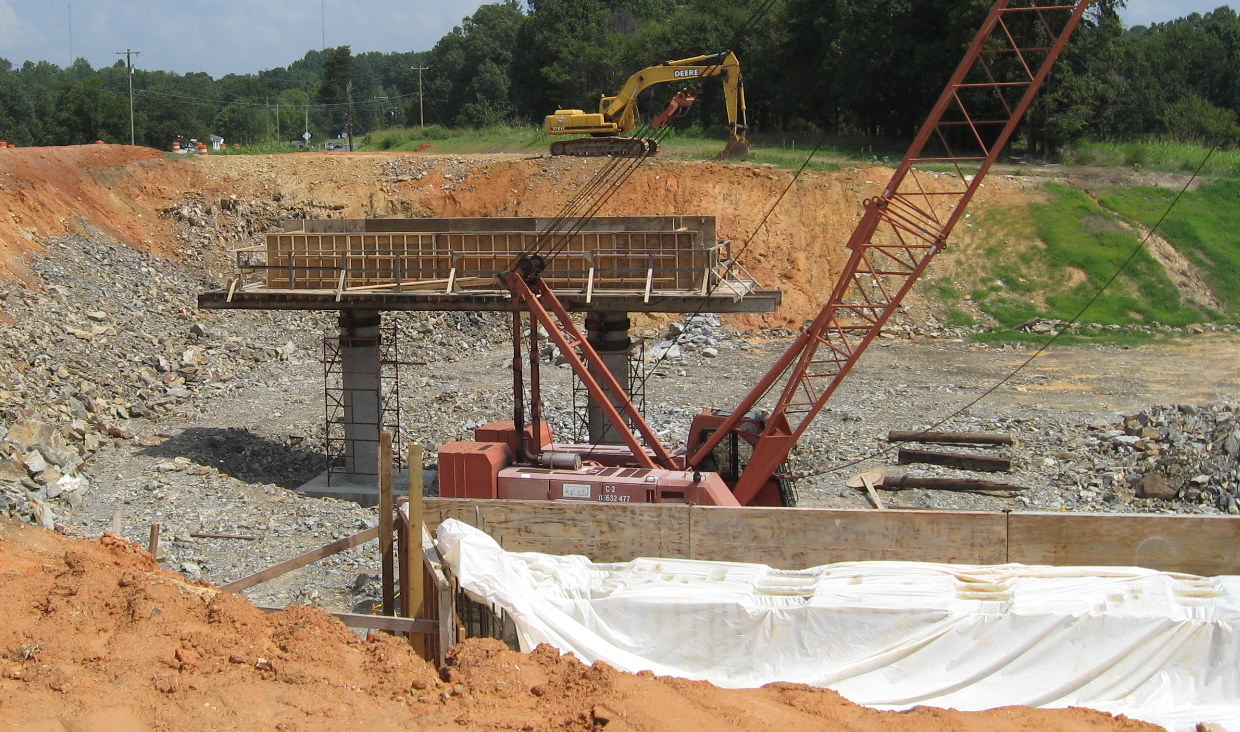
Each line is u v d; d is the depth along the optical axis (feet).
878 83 201.98
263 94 508.12
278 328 139.54
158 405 107.14
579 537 55.31
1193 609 41.78
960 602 43.68
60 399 99.14
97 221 148.15
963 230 156.35
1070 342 136.87
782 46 222.89
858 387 118.21
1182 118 228.22
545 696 37.01
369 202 165.27
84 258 138.21
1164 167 178.40
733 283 87.35
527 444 68.44
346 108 419.95
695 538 54.34
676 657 44.86
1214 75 267.59
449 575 47.60
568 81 268.41
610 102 79.46
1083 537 51.55
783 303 149.38
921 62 189.57
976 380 120.57
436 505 55.93
